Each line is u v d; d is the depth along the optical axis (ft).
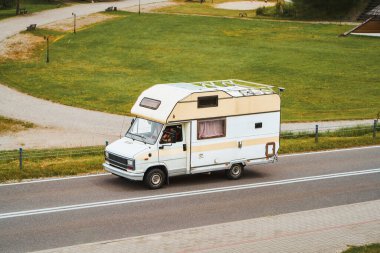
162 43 213.66
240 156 75.46
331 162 85.61
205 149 72.64
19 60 184.34
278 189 71.56
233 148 74.74
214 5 297.33
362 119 125.08
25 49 197.16
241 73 176.35
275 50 206.80
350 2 266.57
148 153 68.95
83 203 63.77
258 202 66.03
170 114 69.62
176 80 165.99
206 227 56.29
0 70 171.22
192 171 72.23
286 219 59.36
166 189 70.28
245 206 64.44
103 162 80.23
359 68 183.93
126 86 157.58
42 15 251.39
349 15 264.11
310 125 118.73
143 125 72.43
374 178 77.46
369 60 194.18
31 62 182.80
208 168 73.31
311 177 77.36
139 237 53.01
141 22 246.68
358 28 234.17
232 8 291.38
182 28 238.07
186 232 54.70
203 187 71.67
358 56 199.41
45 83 158.10
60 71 173.17
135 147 69.87
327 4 266.98
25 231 54.85
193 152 71.92
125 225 57.16
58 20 242.17
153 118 71.00
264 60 192.75
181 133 71.26
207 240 52.44
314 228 56.54
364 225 57.72
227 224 57.31
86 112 129.59
